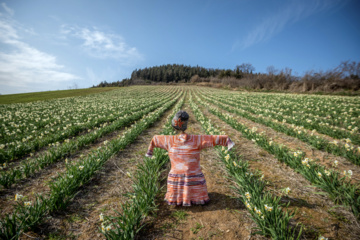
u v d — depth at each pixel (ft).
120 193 11.00
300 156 12.54
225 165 13.43
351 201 8.39
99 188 11.57
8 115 47.85
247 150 17.31
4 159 15.84
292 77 140.46
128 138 20.24
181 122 8.34
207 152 17.15
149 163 12.85
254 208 7.97
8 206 9.94
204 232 7.84
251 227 7.98
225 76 285.02
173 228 8.10
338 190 9.19
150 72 520.01
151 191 9.67
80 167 11.61
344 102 50.42
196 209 9.24
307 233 7.47
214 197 10.23
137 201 8.71
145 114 42.78
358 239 7.13
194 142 8.60
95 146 20.49
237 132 24.40
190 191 8.86
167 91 168.76
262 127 26.40
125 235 6.99
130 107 58.49
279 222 7.06
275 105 48.16
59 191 9.62
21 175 12.50
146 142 21.61
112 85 387.96
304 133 19.56
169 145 8.79
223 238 7.52
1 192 11.28
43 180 12.78
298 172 12.44
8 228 7.45
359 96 75.97
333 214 8.50
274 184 11.28
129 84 375.66
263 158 15.30
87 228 8.29
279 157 14.30
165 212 9.08
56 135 23.18
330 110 36.45
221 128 27.25
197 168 8.99
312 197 9.84
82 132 27.89
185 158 8.71
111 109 54.90
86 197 10.62
